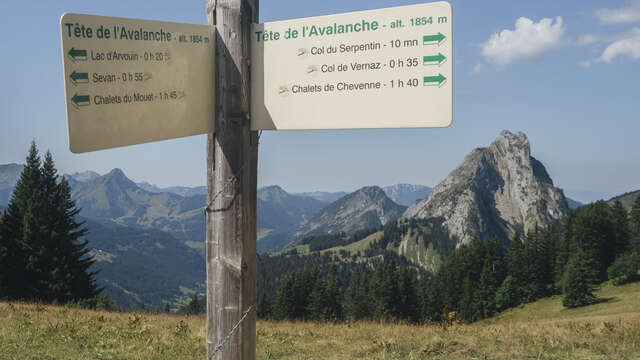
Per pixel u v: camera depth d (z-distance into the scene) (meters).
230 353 3.11
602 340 8.36
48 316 11.77
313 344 9.87
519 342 8.66
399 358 7.93
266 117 3.21
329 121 3.10
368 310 94.75
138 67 2.62
